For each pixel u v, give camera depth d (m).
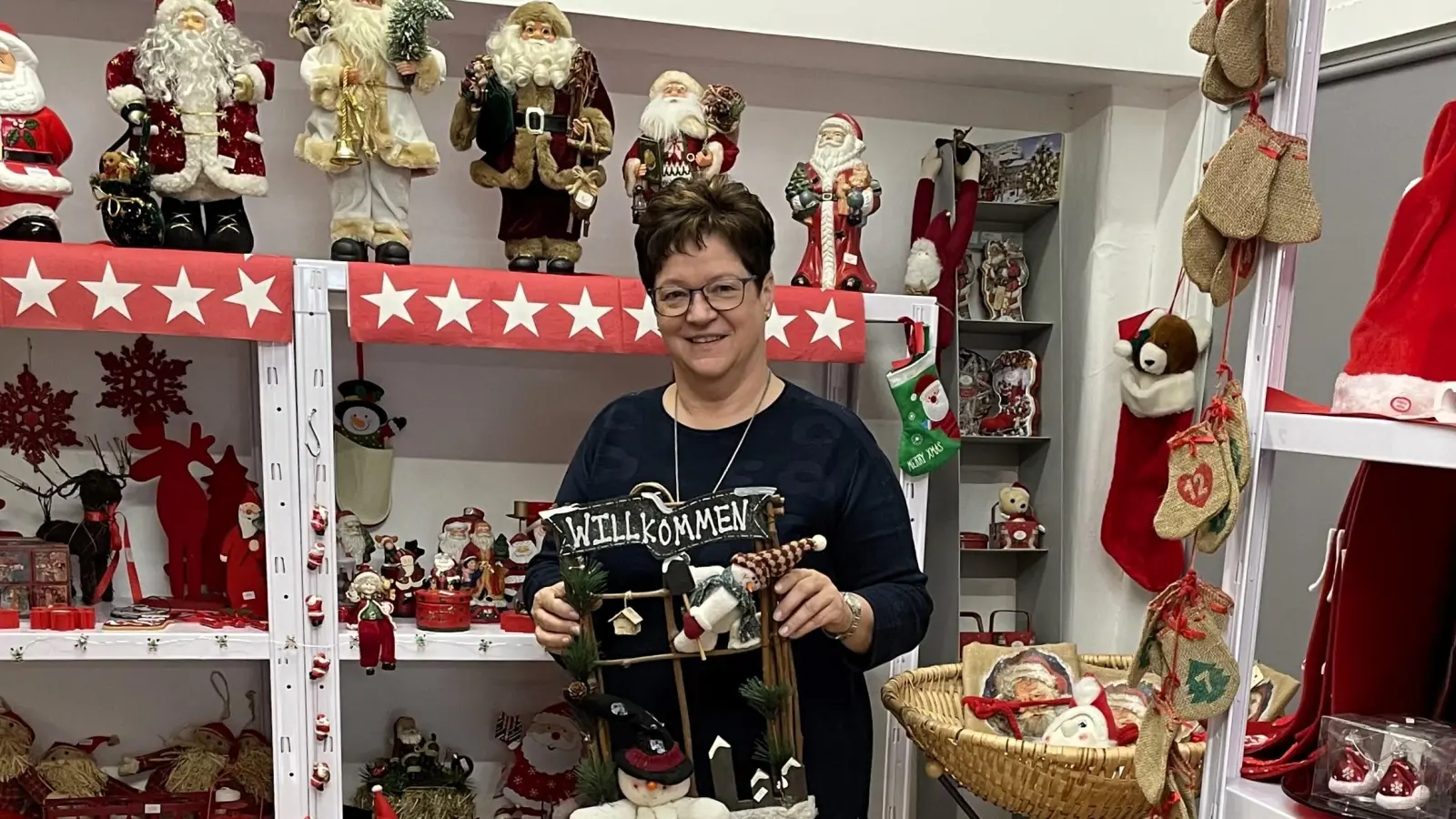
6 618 1.27
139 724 1.57
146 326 1.20
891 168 1.79
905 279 1.79
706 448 1.14
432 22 1.43
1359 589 0.84
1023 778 1.10
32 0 1.46
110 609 1.40
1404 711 0.86
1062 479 1.82
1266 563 1.69
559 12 1.37
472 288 1.30
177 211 1.30
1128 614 1.79
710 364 1.08
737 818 0.98
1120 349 1.66
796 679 1.10
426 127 1.60
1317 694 0.89
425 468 1.64
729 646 0.98
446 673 1.66
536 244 1.43
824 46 1.59
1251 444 0.76
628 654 1.09
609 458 1.17
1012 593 1.91
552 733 1.55
